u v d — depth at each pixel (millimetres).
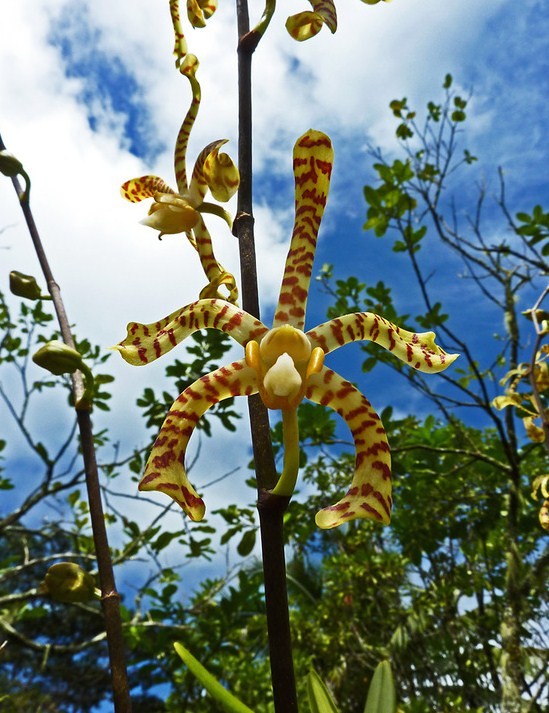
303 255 138
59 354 150
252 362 121
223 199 159
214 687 111
